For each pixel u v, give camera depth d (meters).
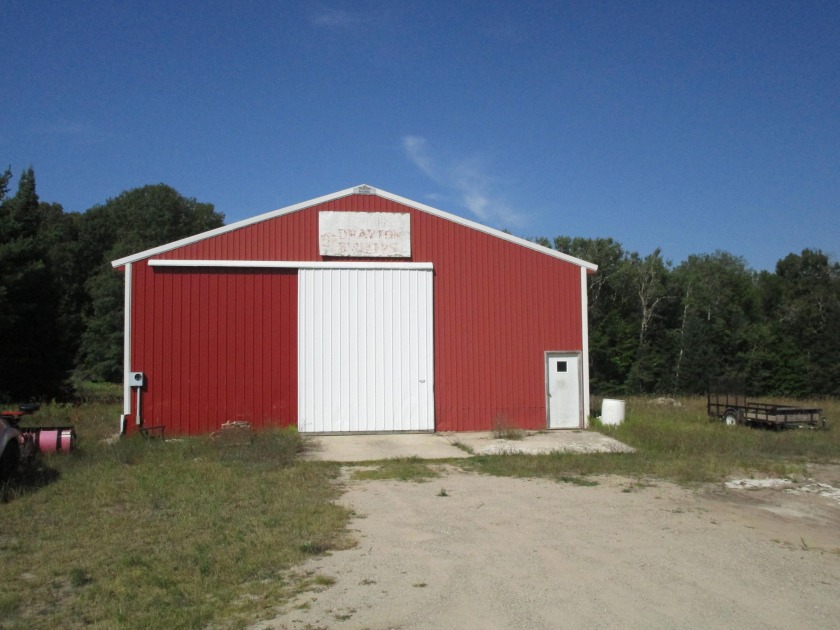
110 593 6.20
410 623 5.52
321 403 18.72
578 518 9.40
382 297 19.23
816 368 51.12
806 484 12.41
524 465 13.93
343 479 12.50
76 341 32.12
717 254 72.31
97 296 56.88
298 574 6.80
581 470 13.46
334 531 8.44
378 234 19.45
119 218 65.81
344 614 5.71
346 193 19.41
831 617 5.76
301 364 18.70
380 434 18.88
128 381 17.89
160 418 17.95
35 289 29.72
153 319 18.16
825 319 53.91
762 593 6.33
